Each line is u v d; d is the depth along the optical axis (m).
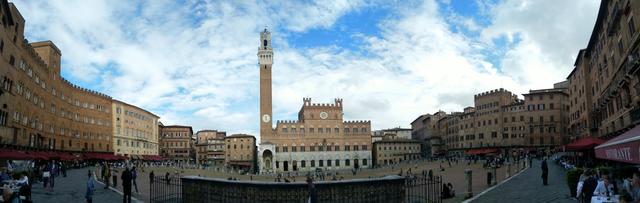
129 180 34.31
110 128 154.12
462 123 189.38
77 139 129.62
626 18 52.28
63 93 119.69
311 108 195.88
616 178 36.38
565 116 157.00
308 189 27.03
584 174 29.83
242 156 196.75
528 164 87.69
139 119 177.88
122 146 161.62
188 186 32.59
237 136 198.00
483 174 86.31
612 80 64.19
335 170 180.25
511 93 177.38
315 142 193.75
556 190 38.34
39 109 98.88
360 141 197.62
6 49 71.38
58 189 47.97
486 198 38.38
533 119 159.50
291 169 189.62
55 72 112.81
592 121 86.50
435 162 144.00
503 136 167.38
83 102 135.62
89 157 127.44
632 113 53.41
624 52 54.06
